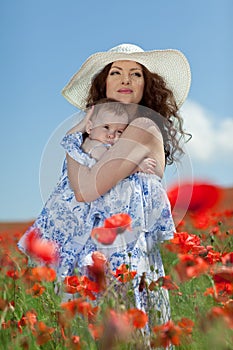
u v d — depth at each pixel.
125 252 2.96
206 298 3.03
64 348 2.46
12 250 5.54
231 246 4.24
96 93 3.65
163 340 2.18
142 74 3.48
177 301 3.07
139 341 2.27
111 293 2.65
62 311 2.50
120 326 2.10
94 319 2.36
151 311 2.72
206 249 2.96
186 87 3.89
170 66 3.78
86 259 2.90
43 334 2.44
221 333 2.11
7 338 2.63
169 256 4.13
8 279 3.41
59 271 3.01
